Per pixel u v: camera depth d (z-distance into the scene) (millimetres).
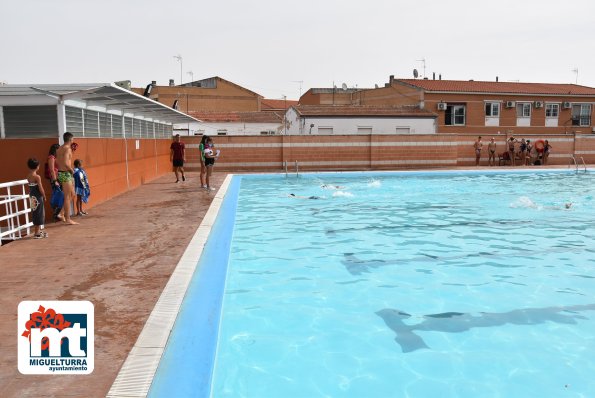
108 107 14336
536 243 9242
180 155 18875
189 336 4242
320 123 32375
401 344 4805
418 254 8398
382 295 6262
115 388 3291
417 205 14172
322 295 6258
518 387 4000
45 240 8133
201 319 4633
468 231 10398
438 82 39625
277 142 26359
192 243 7785
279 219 11867
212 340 4168
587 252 8539
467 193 16891
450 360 4473
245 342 4832
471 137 28312
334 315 5562
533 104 37344
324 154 26672
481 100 36469
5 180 10438
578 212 12891
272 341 4855
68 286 5559
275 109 65438
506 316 5547
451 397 3852
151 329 4305
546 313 5645
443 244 9172
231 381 4066
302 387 3980
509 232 10273
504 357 4531
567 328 5199
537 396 3861
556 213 12758
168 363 3740
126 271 6184
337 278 7004
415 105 36656
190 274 6027
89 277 5918
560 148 29531
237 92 56938
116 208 11898
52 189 9562
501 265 7719
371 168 26891
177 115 21156
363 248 8844
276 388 3959
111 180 14000
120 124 15969
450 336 4996
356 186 19141
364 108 34719
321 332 5094
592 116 38531
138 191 15773
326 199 15500
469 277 7066
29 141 10414
